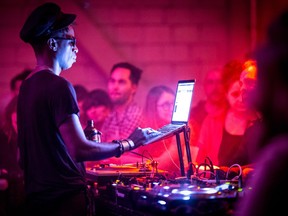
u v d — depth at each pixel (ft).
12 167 15.62
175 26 18.29
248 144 10.06
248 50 18.34
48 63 7.65
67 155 7.27
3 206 14.78
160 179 8.46
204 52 18.43
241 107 11.31
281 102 3.94
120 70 16.97
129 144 7.59
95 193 8.81
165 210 6.58
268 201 3.84
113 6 17.97
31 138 7.34
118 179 8.82
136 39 18.08
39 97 7.23
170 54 18.25
